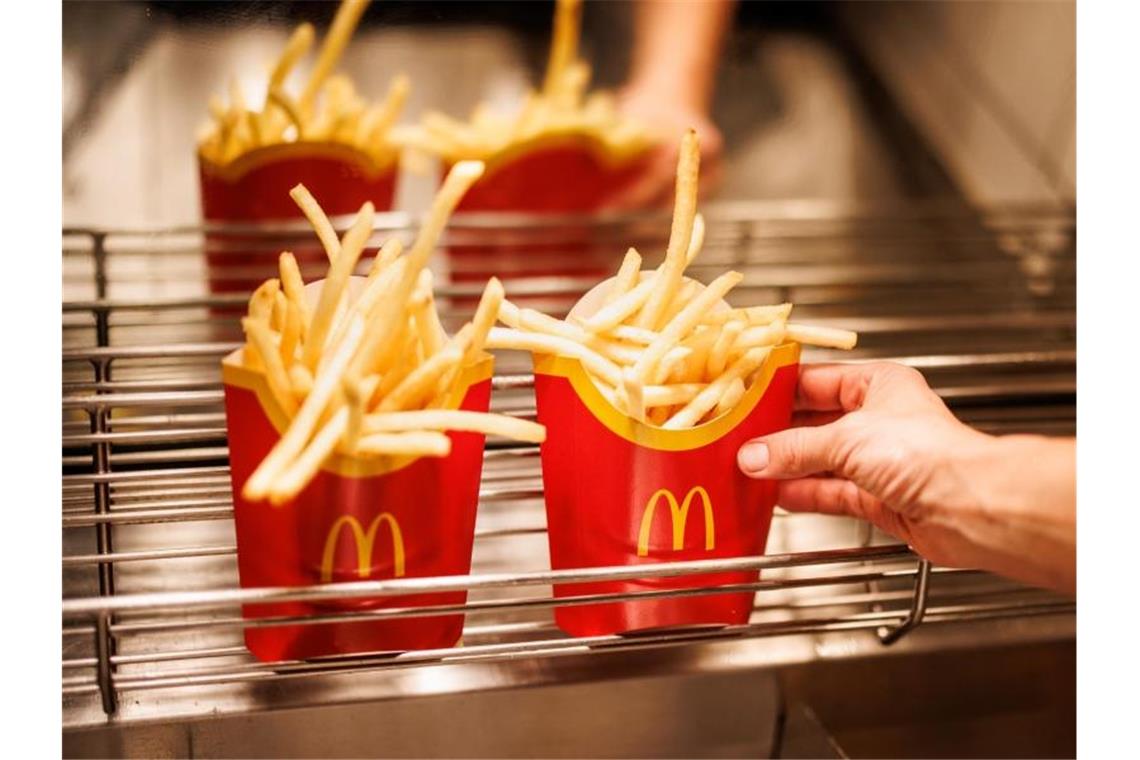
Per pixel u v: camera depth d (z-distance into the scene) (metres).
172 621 0.67
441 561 0.65
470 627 0.76
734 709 0.80
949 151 1.32
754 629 0.71
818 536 0.89
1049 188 1.31
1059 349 1.11
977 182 1.33
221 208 0.98
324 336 0.61
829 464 0.68
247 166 0.96
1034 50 1.29
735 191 1.25
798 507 0.84
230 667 0.68
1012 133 1.32
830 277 1.24
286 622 0.60
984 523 0.67
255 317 0.63
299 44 1.00
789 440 0.67
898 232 1.29
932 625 0.82
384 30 1.08
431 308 0.62
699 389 0.67
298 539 0.62
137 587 0.78
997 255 1.30
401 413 0.59
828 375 0.79
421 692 0.74
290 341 0.62
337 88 1.04
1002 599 0.86
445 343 0.64
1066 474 0.66
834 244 1.27
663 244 1.19
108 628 0.63
